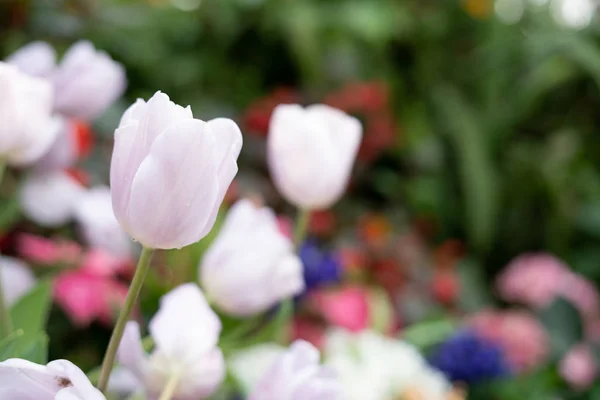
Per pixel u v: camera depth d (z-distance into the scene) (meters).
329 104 3.27
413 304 2.50
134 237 0.81
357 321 1.78
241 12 3.67
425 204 3.70
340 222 3.20
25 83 0.91
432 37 4.16
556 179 3.67
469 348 1.80
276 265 0.99
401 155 3.83
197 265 1.39
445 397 1.54
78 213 1.43
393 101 3.98
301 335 1.76
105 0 3.08
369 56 3.98
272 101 3.10
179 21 3.65
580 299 2.89
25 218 1.72
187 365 0.88
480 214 3.54
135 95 3.12
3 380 0.79
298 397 0.84
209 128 0.80
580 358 2.17
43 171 1.45
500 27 4.17
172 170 0.80
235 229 1.00
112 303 1.40
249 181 2.84
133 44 3.04
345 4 3.85
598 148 4.01
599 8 3.90
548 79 3.82
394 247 2.86
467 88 4.14
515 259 3.77
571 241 3.77
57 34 2.40
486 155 3.74
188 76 3.40
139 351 0.89
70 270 1.57
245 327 1.19
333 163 1.04
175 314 0.89
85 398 0.78
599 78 3.54
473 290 3.22
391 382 1.45
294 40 3.56
